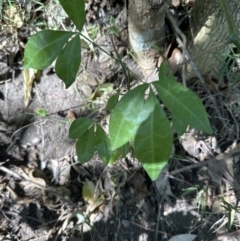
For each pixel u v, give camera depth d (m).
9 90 0.80
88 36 0.77
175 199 0.77
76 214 0.76
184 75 0.72
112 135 0.31
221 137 0.78
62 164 0.79
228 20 0.43
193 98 0.31
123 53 0.80
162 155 0.30
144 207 0.77
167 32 0.76
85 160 0.47
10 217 0.75
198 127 0.31
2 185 0.76
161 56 0.76
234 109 0.78
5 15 0.78
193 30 0.73
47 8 0.78
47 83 0.80
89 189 0.77
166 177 0.77
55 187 0.77
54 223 0.76
